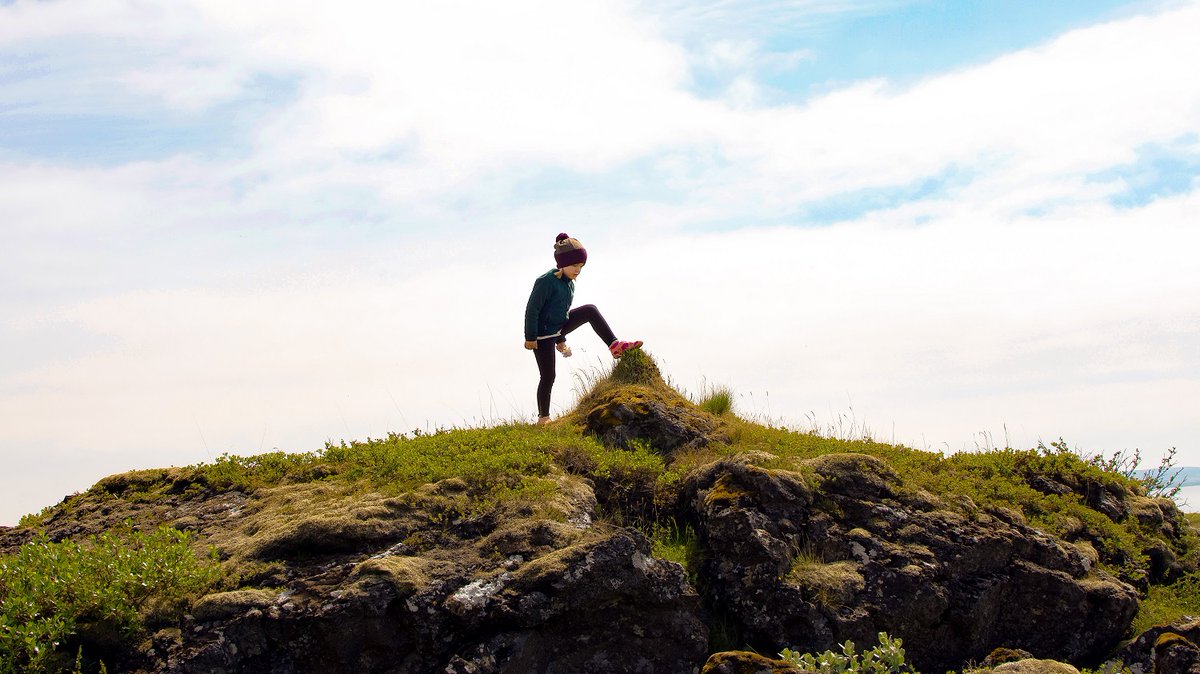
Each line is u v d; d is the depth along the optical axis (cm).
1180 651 817
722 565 948
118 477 1145
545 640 830
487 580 839
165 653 782
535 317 1302
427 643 811
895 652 788
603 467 1099
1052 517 1092
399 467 1065
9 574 822
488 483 1001
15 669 749
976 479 1151
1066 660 945
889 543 966
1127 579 1057
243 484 1089
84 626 792
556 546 879
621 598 852
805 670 756
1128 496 1230
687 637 866
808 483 1020
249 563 877
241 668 787
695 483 1062
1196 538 1194
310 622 796
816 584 907
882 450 1218
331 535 888
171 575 830
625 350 1365
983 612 932
